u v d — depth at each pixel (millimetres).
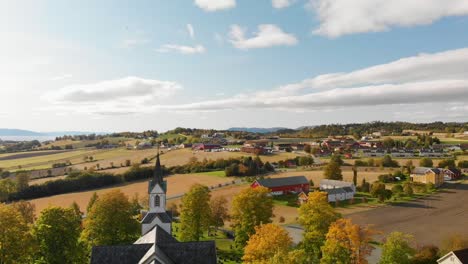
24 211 104938
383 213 125938
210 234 102562
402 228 106562
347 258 57031
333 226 60812
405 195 153750
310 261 65750
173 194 153750
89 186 167750
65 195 155250
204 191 87625
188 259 56844
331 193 146500
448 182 184625
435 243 91062
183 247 57875
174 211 126312
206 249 57938
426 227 106875
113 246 57562
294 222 114812
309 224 70688
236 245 83000
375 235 99500
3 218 57812
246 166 196750
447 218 116625
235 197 82875
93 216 78938
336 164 180125
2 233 57000
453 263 62906
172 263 55906
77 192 160750
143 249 57688
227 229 107500
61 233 64625
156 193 76562
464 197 147750
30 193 152125
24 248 57656
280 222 115188
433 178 173625
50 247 63375
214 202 105375
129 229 80562
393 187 159000
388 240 58125
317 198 70625
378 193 146625
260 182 157125
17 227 58750
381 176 182500
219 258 80125
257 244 58969
